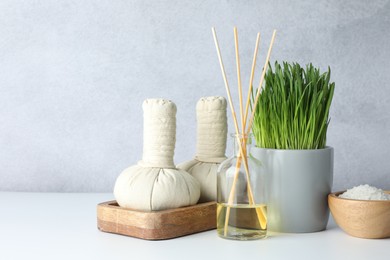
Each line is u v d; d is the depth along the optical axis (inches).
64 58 82.4
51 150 83.2
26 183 83.6
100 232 56.1
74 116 82.7
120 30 81.4
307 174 53.8
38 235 55.4
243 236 52.0
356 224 51.8
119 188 53.8
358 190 53.7
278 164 53.9
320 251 48.7
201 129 58.7
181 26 80.5
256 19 79.3
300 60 79.0
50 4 82.1
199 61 80.4
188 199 54.0
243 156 51.4
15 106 83.0
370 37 77.9
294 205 54.1
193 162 58.9
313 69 59.1
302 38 78.7
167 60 80.9
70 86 82.6
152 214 51.7
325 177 54.7
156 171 53.5
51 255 48.2
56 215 65.2
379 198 52.3
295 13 78.7
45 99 83.0
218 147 58.4
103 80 82.0
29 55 82.8
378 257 46.9
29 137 83.4
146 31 81.0
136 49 81.3
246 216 51.9
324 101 54.6
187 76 80.7
